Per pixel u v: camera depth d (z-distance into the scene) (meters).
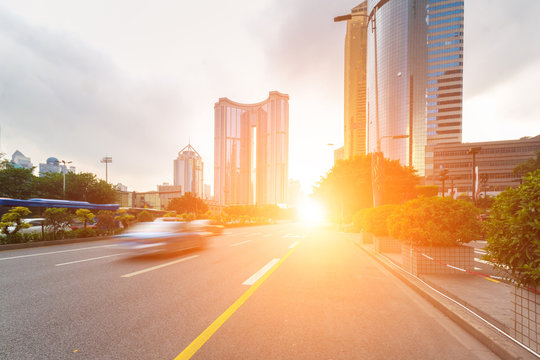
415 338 3.04
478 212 5.94
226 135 198.12
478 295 4.25
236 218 57.88
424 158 104.56
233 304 4.12
